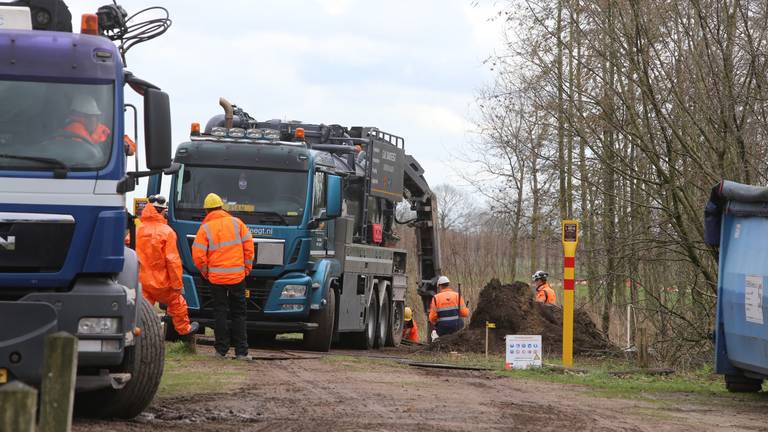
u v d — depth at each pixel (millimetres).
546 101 19797
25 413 4535
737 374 13734
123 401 9570
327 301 19828
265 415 9867
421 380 13969
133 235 10273
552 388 13664
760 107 18125
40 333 8406
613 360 19484
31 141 8953
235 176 19344
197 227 19156
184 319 16094
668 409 11695
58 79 9109
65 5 10062
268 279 19297
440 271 30906
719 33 17859
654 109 18375
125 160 9172
